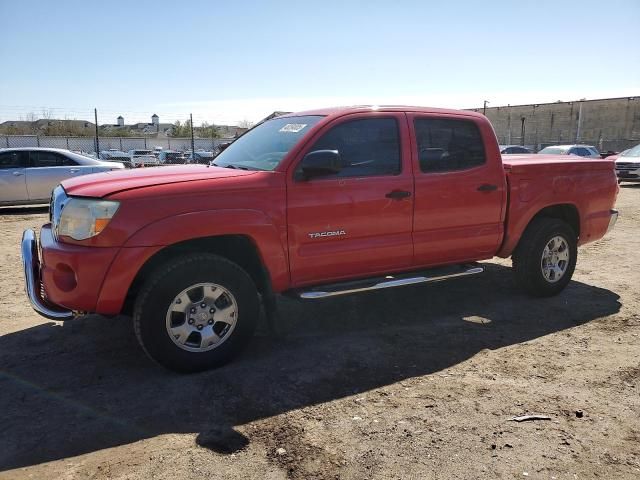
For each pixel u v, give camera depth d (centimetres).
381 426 321
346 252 439
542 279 566
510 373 396
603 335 474
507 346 448
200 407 344
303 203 415
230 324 401
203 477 272
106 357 422
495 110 5834
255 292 408
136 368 402
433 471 279
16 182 1261
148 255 362
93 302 360
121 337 464
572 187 574
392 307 549
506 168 530
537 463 286
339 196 430
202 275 382
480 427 321
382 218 452
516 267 568
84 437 309
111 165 1385
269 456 291
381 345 448
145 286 372
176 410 340
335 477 273
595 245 895
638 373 397
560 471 279
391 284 459
